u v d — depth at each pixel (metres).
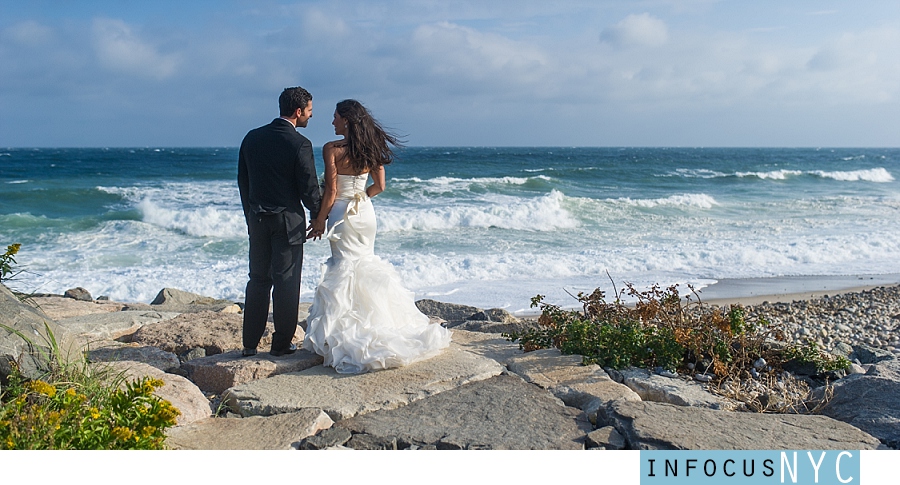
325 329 4.82
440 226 19.47
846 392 4.35
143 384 3.32
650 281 12.20
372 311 4.91
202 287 11.61
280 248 4.78
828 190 34.44
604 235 18.09
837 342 7.76
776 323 8.77
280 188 4.68
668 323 5.57
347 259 5.02
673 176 39.91
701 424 3.86
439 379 4.54
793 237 17.56
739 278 12.80
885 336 8.16
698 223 20.86
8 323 3.86
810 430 3.85
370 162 4.90
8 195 24.67
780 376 5.06
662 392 4.49
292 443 3.61
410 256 13.91
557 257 14.05
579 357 5.05
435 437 3.72
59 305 7.24
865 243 16.34
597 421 4.07
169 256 14.77
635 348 5.08
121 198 25.83
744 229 19.45
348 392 4.32
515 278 12.45
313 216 4.99
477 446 3.62
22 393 3.53
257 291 4.88
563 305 10.12
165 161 57.22
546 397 4.36
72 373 3.85
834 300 10.72
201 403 4.15
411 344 4.85
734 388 4.67
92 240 16.83
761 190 33.78
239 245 16.41
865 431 3.90
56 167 45.78
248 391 4.35
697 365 5.16
